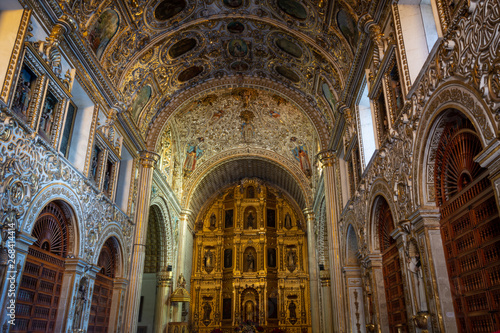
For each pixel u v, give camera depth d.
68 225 12.34
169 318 24.12
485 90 6.00
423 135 8.41
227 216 34.25
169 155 24.89
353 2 12.48
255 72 21.12
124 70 15.93
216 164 28.88
